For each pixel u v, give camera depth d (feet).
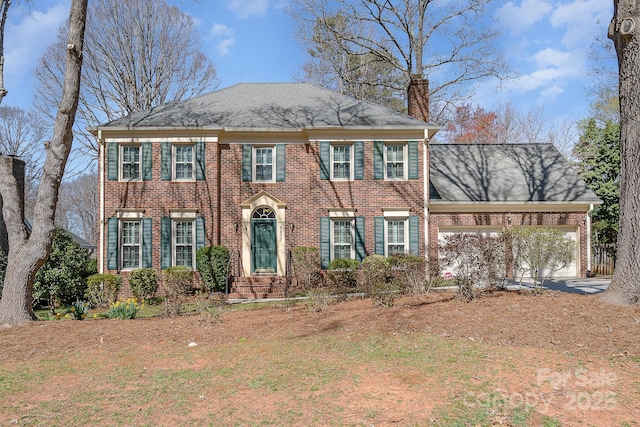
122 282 56.59
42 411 17.62
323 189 58.90
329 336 27.48
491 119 125.08
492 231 63.82
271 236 59.93
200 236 57.98
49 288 47.19
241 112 63.05
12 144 128.67
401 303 35.70
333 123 59.82
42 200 34.65
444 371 20.59
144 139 58.65
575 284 55.26
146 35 99.35
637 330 23.31
